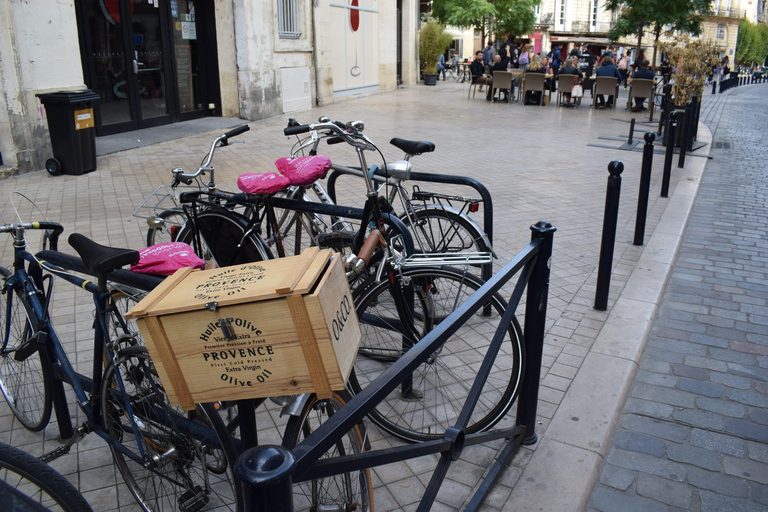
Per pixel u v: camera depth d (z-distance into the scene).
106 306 2.29
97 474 2.61
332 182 4.21
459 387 3.20
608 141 11.59
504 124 13.45
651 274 4.98
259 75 13.20
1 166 7.93
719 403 3.34
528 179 8.28
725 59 42.81
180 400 1.73
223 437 2.00
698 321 4.35
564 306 4.35
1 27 7.61
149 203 6.72
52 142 7.91
